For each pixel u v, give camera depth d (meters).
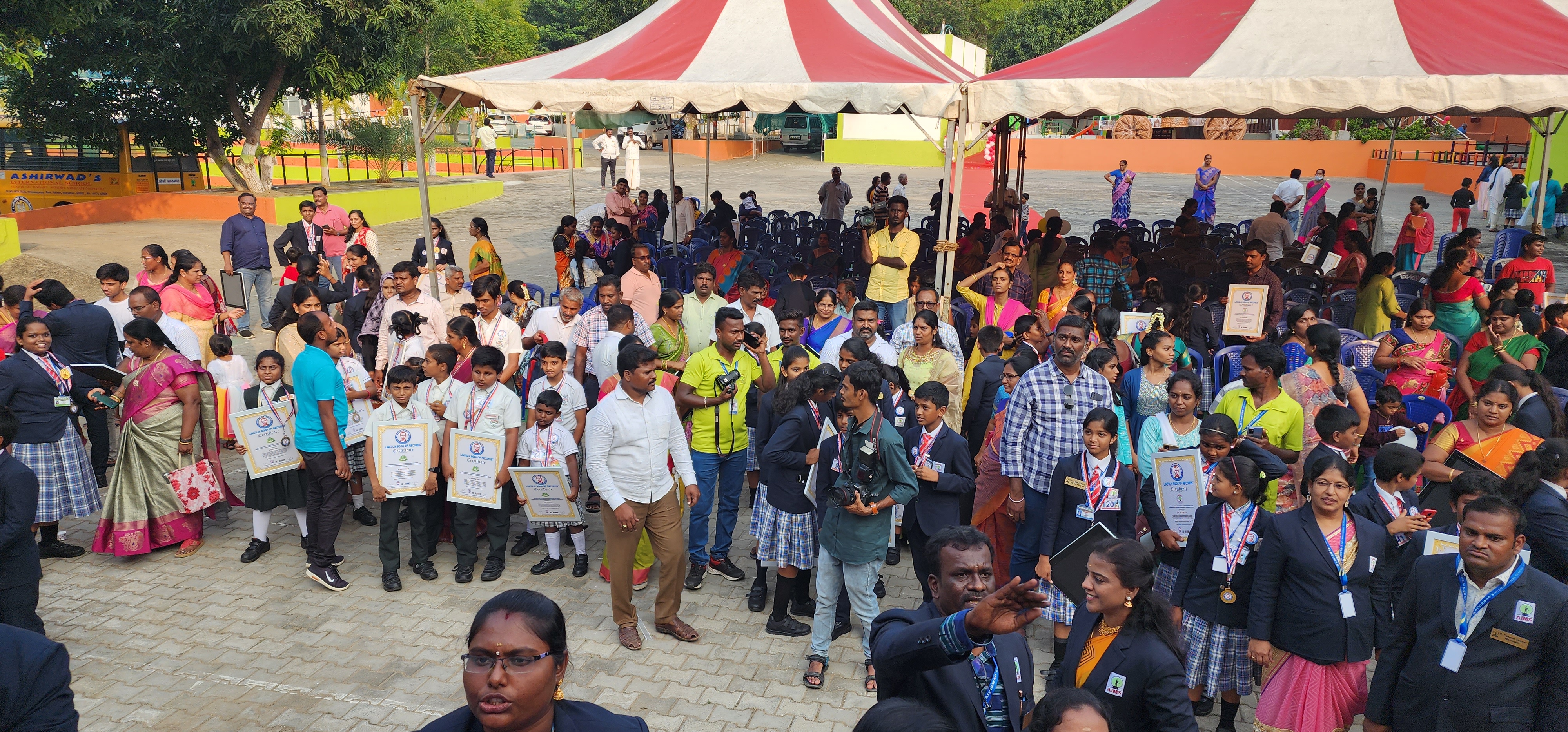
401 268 7.82
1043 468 5.51
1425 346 6.74
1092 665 3.14
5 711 2.72
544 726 2.15
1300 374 5.76
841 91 8.48
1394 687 3.79
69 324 7.42
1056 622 5.12
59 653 2.86
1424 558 3.70
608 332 7.16
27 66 15.72
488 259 11.50
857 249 15.32
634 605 6.04
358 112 32.19
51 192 24.23
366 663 5.30
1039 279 11.28
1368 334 9.07
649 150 45.59
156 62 18.70
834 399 5.12
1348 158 36.94
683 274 13.34
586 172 35.22
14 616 4.70
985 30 60.53
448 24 26.72
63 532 7.23
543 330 7.96
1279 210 14.65
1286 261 13.15
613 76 9.04
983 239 14.49
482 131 30.75
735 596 6.30
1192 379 5.38
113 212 21.00
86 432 8.38
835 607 5.12
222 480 7.07
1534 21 8.22
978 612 2.47
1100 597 3.07
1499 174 21.67
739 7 9.74
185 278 9.04
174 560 6.69
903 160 40.47
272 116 26.19
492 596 6.20
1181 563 4.76
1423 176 32.69
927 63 9.43
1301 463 5.43
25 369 6.36
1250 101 7.78
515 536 7.34
